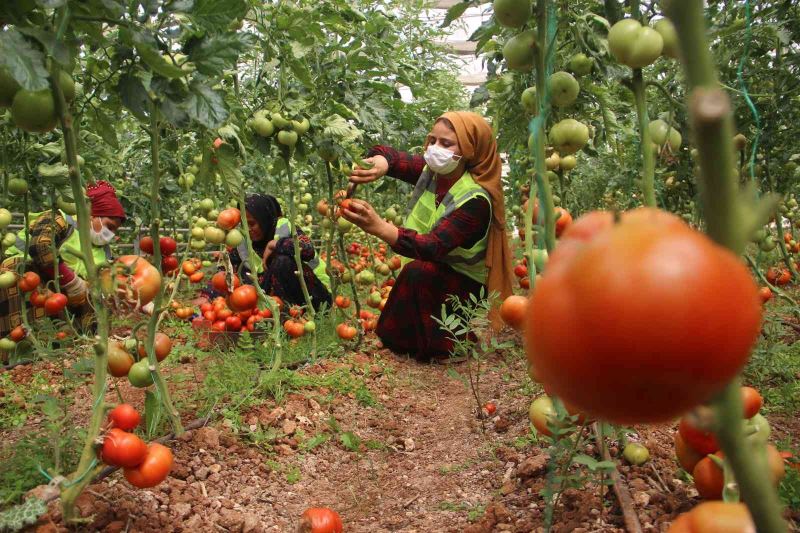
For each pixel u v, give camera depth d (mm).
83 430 2480
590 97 2582
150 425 2775
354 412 3756
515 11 1794
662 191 4492
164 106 2078
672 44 1802
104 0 1729
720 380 451
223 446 3000
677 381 436
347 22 4797
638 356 426
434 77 7535
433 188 5035
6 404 3604
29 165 3754
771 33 3643
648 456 2449
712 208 484
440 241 4461
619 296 433
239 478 2779
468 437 3322
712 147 459
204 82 2066
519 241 4129
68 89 1901
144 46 1829
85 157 3775
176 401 3453
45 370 4270
